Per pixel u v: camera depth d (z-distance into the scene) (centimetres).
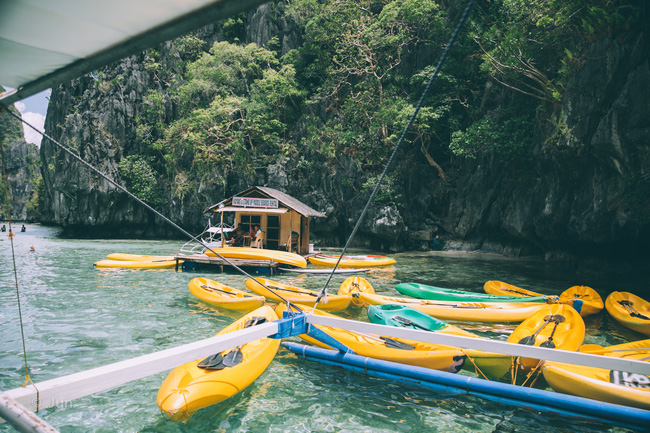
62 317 909
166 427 455
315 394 538
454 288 1370
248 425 462
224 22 4366
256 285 1117
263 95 3641
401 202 2886
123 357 665
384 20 3053
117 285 1322
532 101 2277
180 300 1093
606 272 1717
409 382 566
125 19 212
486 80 2702
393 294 1241
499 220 2595
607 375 533
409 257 2456
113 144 4022
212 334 789
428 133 2847
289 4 4144
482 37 2239
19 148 8581
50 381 333
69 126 3969
